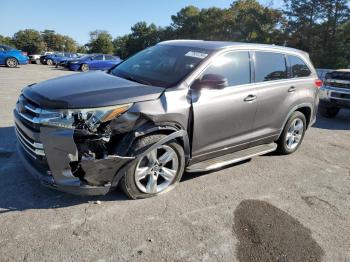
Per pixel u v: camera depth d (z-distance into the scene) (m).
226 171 4.98
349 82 9.09
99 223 3.39
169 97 3.79
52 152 3.27
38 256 2.86
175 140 3.92
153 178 3.91
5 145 5.23
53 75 19.09
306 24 51.62
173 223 3.51
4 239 3.03
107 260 2.89
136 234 3.27
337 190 4.71
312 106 5.96
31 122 3.36
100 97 3.45
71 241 3.09
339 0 49.19
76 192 3.43
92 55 27.19
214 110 4.21
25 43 104.88
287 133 5.70
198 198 4.07
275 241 3.39
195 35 79.00
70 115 3.27
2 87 11.55
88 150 3.41
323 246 3.40
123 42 112.56
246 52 4.77
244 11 65.19
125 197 3.90
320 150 6.46
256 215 3.83
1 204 3.56
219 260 3.04
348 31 48.22
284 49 5.48
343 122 9.54
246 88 4.63
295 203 4.21
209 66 4.26
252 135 4.95
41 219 3.37
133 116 3.52
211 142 4.36
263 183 4.70
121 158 3.48
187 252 3.10
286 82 5.33
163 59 4.57
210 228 3.49
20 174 4.25
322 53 48.47
